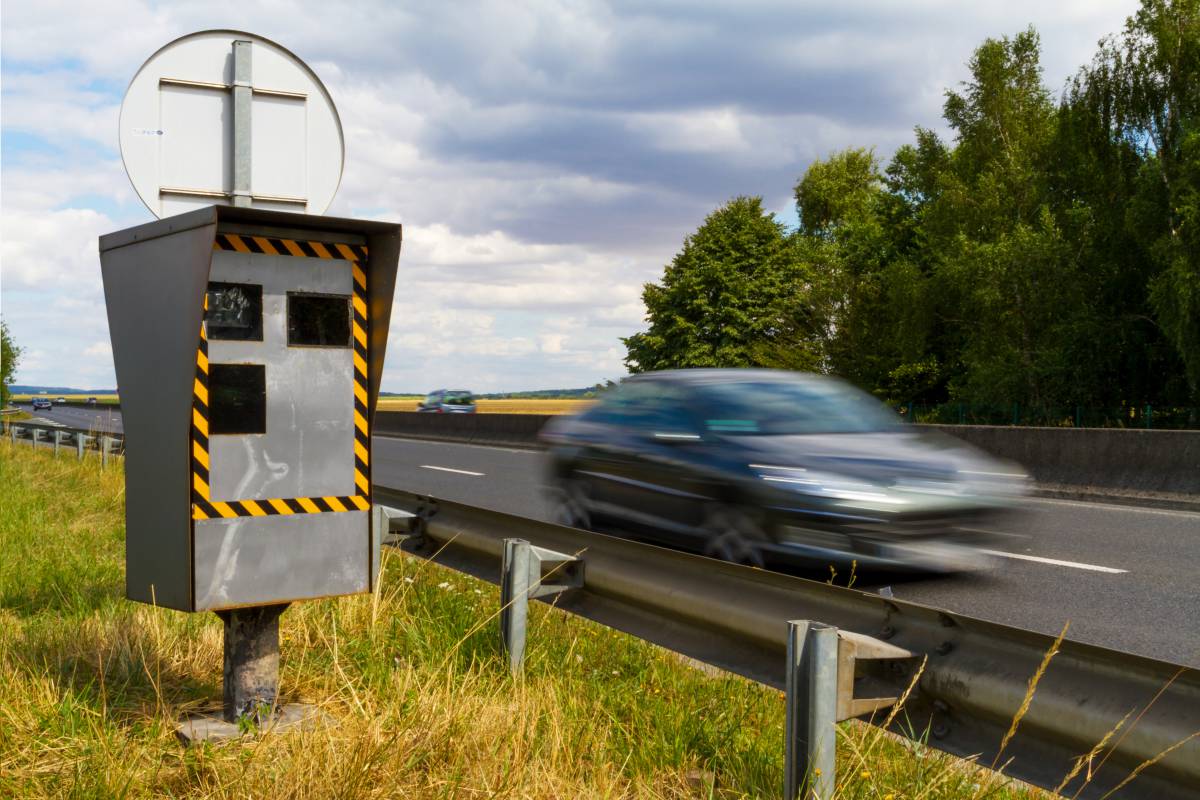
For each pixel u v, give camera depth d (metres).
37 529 8.61
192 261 3.49
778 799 3.07
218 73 4.49
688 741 3.58
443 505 5.54
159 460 3.67
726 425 7.39
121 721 3.63
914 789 2.93
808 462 6.71
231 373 3.58
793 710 2.80
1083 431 13.41
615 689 4.24
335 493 3.77
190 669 4.35
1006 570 7.63
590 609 4.34
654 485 7.68
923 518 6.43
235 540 3.58
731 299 63.81
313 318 3.74
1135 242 40.06
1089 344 39.59
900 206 55.75
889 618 2.93
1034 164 45.22
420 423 33.53
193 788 3.07
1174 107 39.38
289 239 3.69
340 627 4.88
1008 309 41.62
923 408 47.25
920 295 45.97
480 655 4.54
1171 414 39.03
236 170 4.47
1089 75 41.88
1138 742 2.24
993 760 2.59
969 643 2.69
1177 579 7.30
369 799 2.92
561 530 4.48
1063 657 2.43
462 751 3.26
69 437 19.30
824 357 57.09
